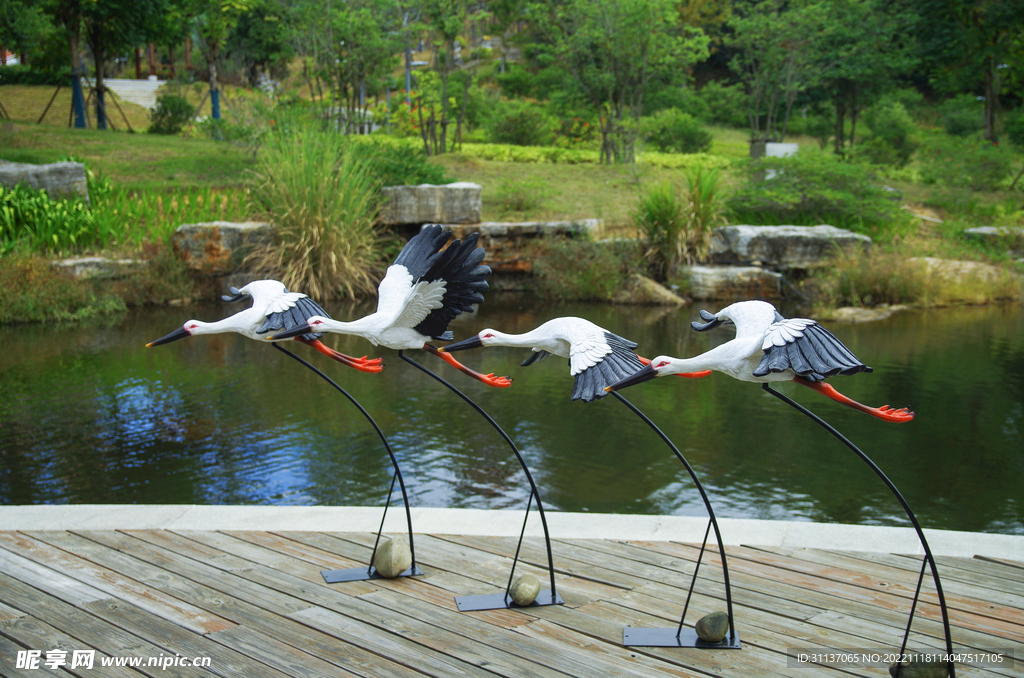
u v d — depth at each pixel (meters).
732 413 8.34
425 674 3.13
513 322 12.99
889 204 17.25
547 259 15.56
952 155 20.12
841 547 4.35
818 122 32.25
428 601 3.78
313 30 21.64
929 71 28.67
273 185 15.02
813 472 6.62
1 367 9.91
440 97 24.23
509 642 3.39
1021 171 20.95
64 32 25.81
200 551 4.34
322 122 20.02
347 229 14.73
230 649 3.31
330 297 14.66
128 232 15.19
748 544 4.41
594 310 14.18
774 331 2.80
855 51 23.92
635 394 9.09
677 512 5.79
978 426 7.73
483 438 7.50
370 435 7.55
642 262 15.56
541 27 24.31
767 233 15.59
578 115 28.14
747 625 3.53
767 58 23.12
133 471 6.53
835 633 3.45
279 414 8.16
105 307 13.28
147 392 8.89
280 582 3.96
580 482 6.40
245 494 6.08
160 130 25.17
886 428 7.75
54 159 17.88
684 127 27.06
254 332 3.54
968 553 4.24
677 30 27.33
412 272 3.61
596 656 3.28
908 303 14.57
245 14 32.88
